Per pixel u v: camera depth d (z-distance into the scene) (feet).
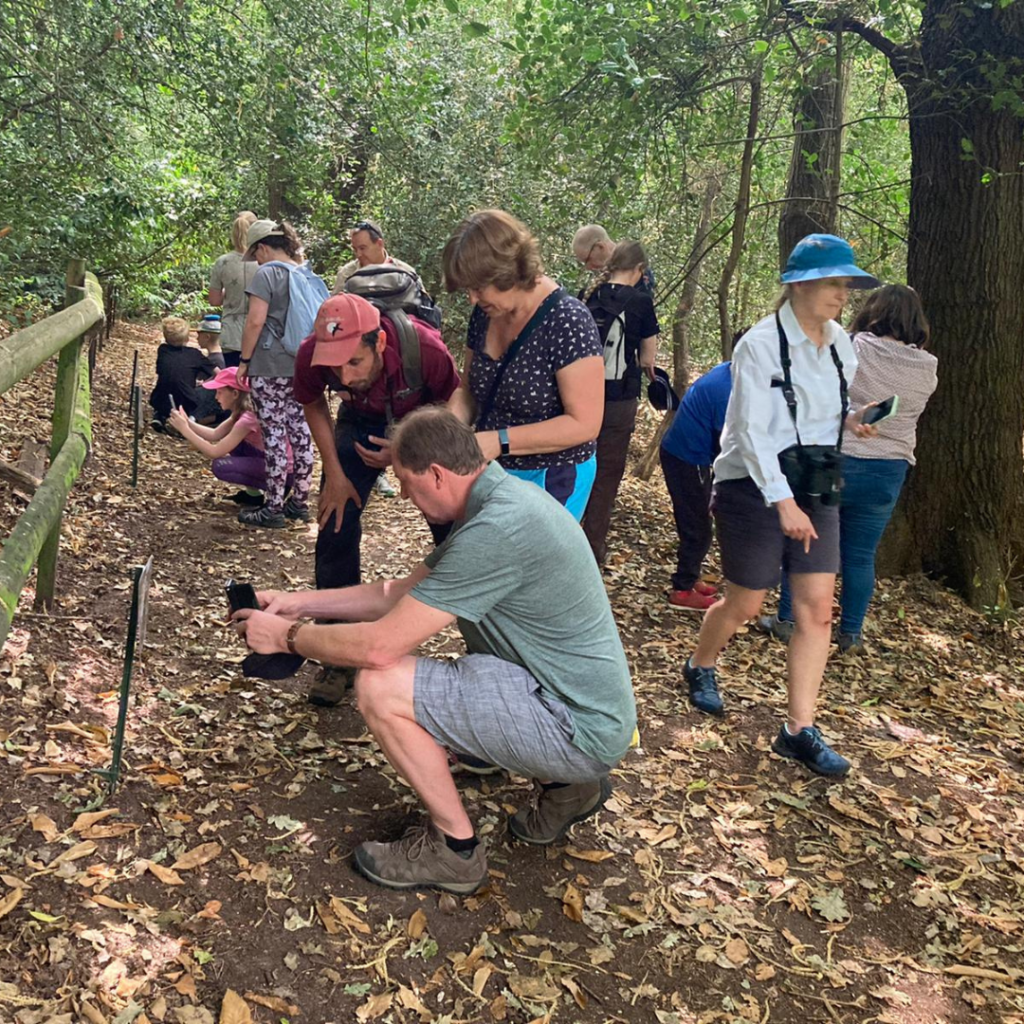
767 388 10.46
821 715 12.75
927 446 18.83
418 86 28.68
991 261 17.98
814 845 9.82
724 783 10.74
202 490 19.71
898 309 13.96
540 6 20.21
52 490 10.31
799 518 10.24
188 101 25.50
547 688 8.06
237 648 12.33
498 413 9.55
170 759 9.50
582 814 8.96
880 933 8.70
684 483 15.29
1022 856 10.07
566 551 7.70
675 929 8.38
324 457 10.62
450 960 7.65
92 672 10.84
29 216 23.67
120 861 8.00
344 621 10.05
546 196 29.37
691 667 12.50
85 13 22.03
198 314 46.42
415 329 10.25
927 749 12.21
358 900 8.05
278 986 7.11
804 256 10.19
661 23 19.67
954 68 17.35
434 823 8.21
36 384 25.09
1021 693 14.87
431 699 7.81
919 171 18.78
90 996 6.69
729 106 23.06
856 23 19.74
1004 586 18.34
